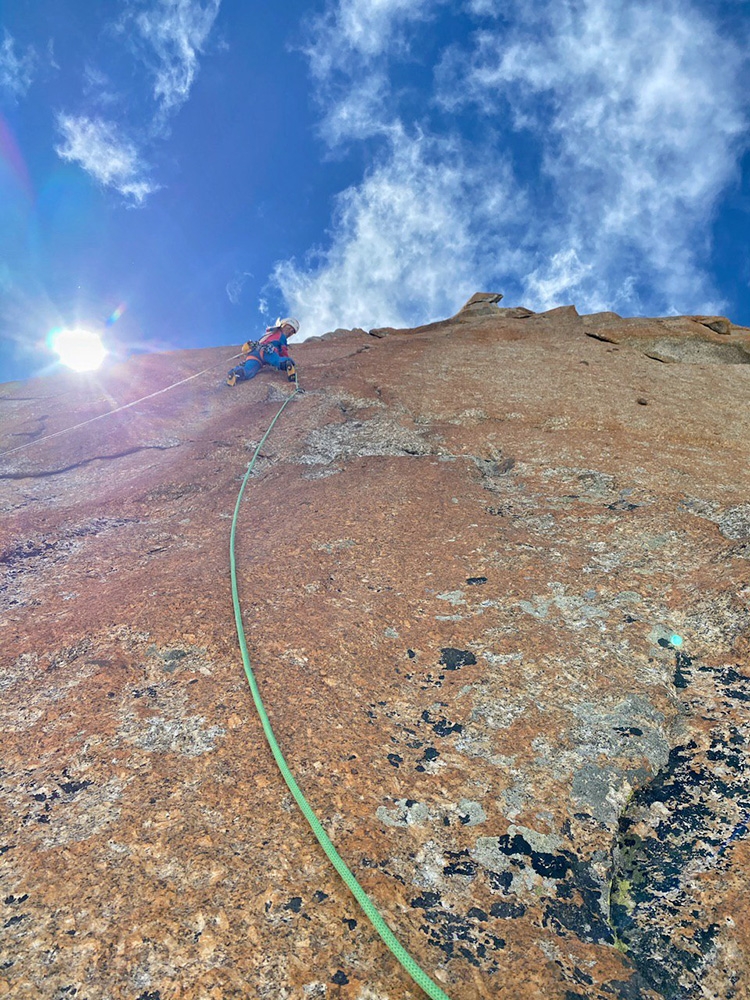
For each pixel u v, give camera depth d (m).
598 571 3.85
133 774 2.49
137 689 2.97
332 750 2.61
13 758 2.59
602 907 2.09
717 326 11.11
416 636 3.37
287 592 3.76
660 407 7.03
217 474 5.64
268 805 2.36
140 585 3.87
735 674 2.94
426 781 2.49
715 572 3.62
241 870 2.11
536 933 1.99
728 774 2.46
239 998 1.76
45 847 2.19
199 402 7.54
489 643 3.28
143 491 5.33
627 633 3.28
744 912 1.98
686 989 1.84
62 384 8.51
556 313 12.00
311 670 3.09
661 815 2.38
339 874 2.10
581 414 6.63
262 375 8.23
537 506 4.80
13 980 1.79
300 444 6.22
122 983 1.79
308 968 1.84
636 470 5.21
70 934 1.91
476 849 2.24
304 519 4.70
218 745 2.63
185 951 1.87
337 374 8.26
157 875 2.09
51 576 4.12
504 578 3.84
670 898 2.09
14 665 3.17
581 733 2.71
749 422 6.84
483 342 10.16
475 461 5.70
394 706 2.89
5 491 5.53
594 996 1.81
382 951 1.90
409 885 2.10
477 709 2.86
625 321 11.31
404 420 6.62
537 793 2.46
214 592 3.75
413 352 9.42
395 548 4.23
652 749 2.63
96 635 3.36
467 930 1.98
